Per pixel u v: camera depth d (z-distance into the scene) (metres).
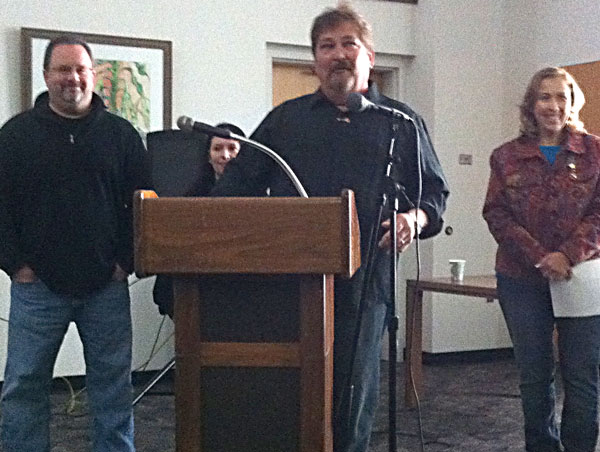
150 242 1.50
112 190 2.71
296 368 1.56
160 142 3.74
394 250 2.08
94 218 2.64
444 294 5.75
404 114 2.17
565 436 3.02
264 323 1.57
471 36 5.77
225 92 5.17
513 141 3.13
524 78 5.72
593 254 2.90
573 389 2.97
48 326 2.67
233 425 1.57
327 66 2.21
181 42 5.05
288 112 2.31
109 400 2.77
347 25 2.22
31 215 2.61
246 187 2.31
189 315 1.57
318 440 1.54
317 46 2.25
